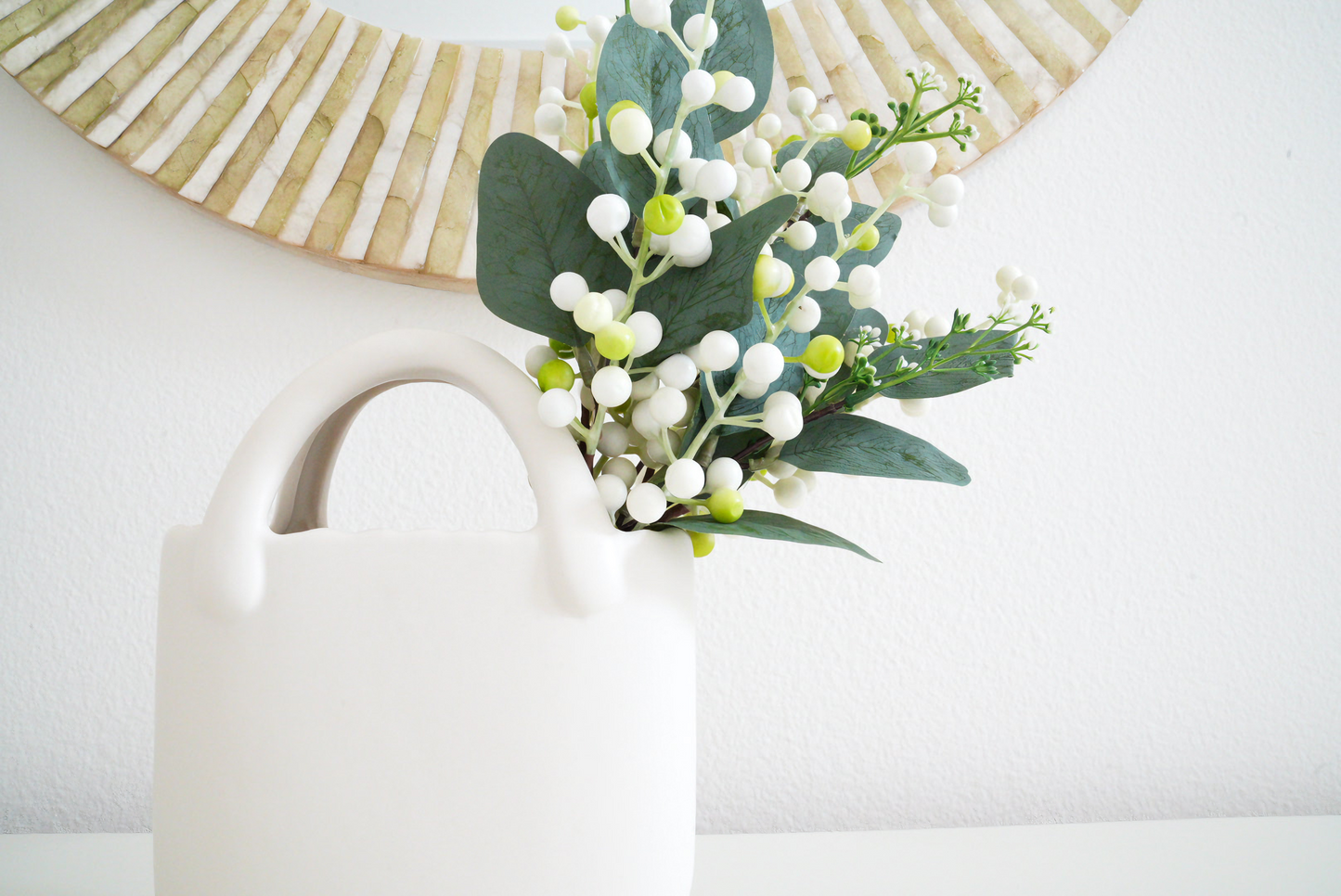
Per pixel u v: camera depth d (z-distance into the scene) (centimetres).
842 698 88
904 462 55
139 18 80
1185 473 90
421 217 82
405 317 87
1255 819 84
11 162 84
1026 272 90
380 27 84
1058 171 91
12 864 71
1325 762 88
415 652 49
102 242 85
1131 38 92
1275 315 92
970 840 78
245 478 50
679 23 55
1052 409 90
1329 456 91
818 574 88
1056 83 87
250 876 49
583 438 55
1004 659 88
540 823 49
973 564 89
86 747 83
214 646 50
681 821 53
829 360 51
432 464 88
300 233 81
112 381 85
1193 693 89
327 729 49
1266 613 89
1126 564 89
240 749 49
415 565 49
